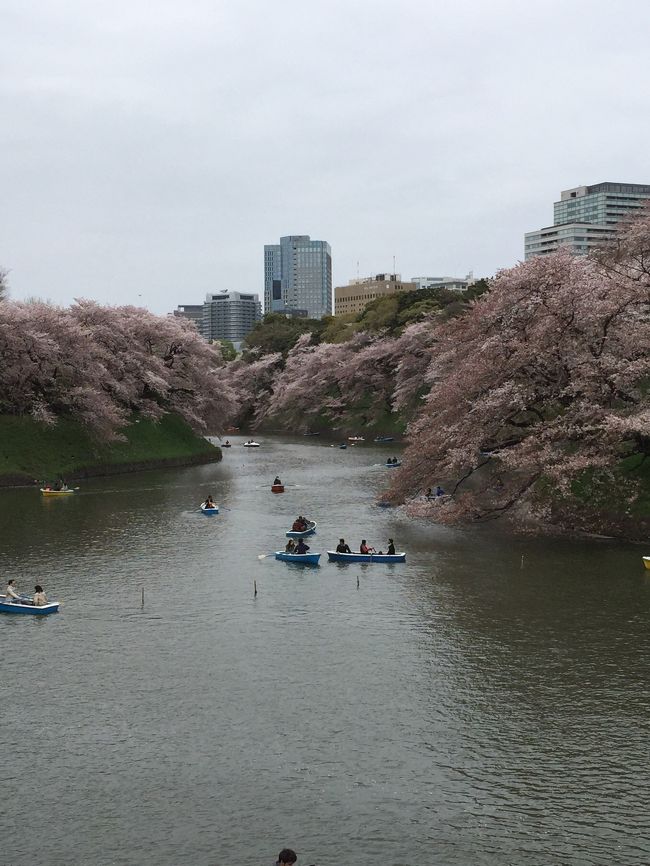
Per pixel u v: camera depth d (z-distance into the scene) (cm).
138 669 2967
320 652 3119
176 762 2319
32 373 8156
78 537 5141
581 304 4972
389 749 2380
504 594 3797
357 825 2022
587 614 3484
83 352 8325
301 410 15088
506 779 2217
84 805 2116
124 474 8425
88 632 3362
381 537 5128
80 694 2759
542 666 2947
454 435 5266
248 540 5084
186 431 10150
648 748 2370
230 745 2411
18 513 5988
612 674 2869
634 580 3969
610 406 5109
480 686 2791
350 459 10081
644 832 1984
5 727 2528
